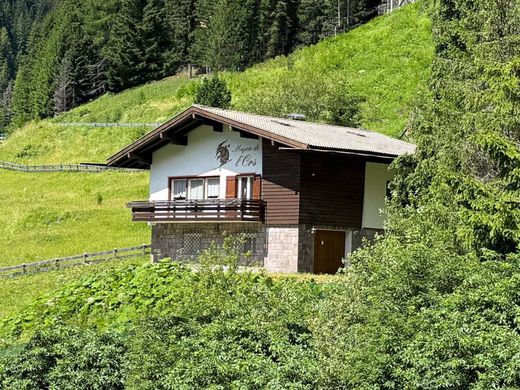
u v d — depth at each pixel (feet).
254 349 47.55
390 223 60.95
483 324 40.01
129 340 55.11
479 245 53.21
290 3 361.92
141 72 362.74
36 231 157.89
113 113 293.64
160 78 365.81
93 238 149.28
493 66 62.44
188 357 47.67
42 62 413.39
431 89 93.50
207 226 113.09
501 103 61.05
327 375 43.65
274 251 103.24
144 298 78.18
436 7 110.73
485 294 41.65
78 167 209.87
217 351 47.16
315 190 102.42
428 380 38.91
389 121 189.57
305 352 46.78
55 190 196.13
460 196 56.44
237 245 107.55
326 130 113.80
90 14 438.40
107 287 82.84
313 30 363.15
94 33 430.20
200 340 48.32
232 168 109.40
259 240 105.19
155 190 119.55
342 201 104.58
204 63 349.00
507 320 40.78
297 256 100.63
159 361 48.44
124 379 52.44
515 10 77.71
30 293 108.06
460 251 55.06
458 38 93.71
